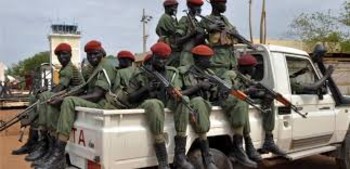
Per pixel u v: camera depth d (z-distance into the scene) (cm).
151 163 400
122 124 381
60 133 414
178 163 411
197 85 449
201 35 543
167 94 422
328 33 2550
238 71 518
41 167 419
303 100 571
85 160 405
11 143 988
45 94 487
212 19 546
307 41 2492
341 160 653
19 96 1466
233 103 454
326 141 625
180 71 454
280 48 566
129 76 491
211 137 463
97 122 384
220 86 451
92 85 476
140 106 426
